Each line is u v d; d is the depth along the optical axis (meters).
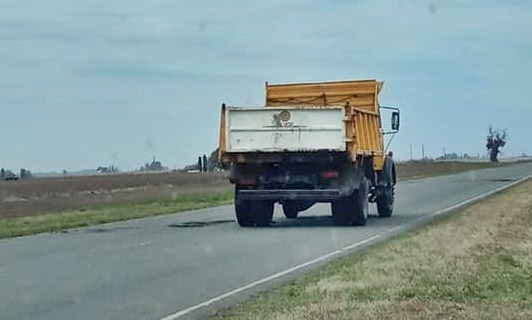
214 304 12.12
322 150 24.25
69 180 91.12
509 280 12.95
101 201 43.00
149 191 53.56
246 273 15.35
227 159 24.84
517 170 97.00
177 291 13.37
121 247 20.05
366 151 25.67
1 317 11.32
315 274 14.67
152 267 16.33
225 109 24.80
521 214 27.56
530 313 10.49
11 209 38.47
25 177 114.88
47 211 36.09
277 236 22.31
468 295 11.73
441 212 30.31
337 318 10.41
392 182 28.78
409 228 24.09
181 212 33.12
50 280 14.69
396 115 28.78
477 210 29.58
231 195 44.25
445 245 18.33
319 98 27.52
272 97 27.61
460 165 122.88
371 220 27.33
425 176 76.88
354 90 27.42
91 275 15.28
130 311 11.67
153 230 24.91
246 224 25.73
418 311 10.70
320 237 21.86
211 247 19.78
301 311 10.97
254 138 24.67
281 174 24.75
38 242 21.59
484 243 18.58
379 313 10.63
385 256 16.67
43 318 11.25
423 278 13.37
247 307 11.64
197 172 103.69
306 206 28.52
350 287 12.80
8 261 17.47
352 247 19.38
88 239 22.28
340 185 24.45
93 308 11.92
